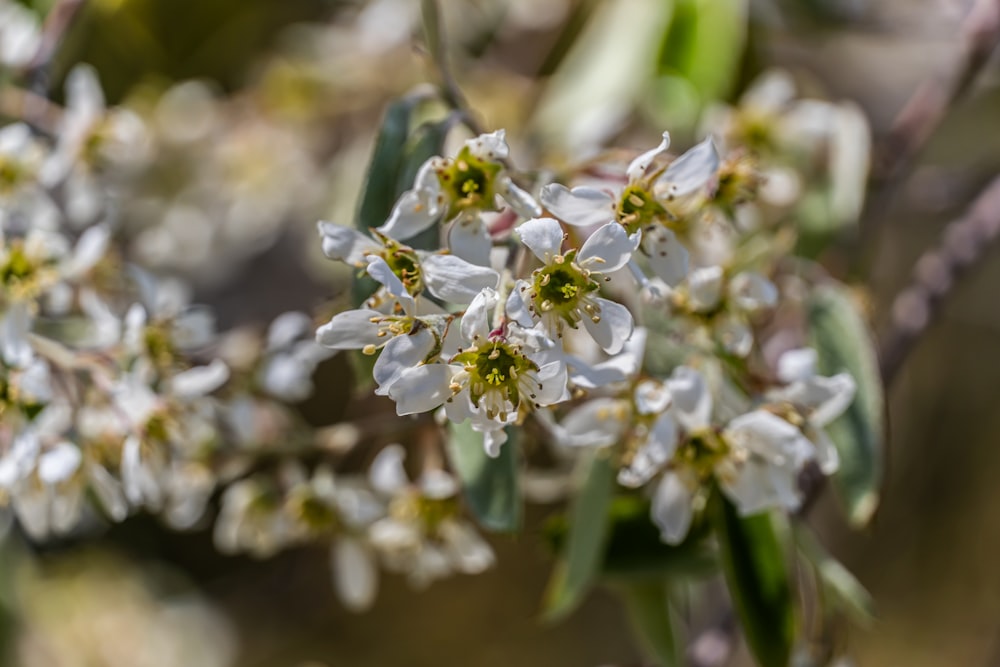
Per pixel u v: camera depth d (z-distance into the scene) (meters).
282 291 0.66
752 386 0.37
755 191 0.37
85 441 0.38
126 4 0.54
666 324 0.37
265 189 0.56
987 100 0.66
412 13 0.53
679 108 0.46
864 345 0.39
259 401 0.41
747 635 0.37
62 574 0.66
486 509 0.36
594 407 0.37
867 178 0.44
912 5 0.50
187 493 0.41
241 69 0.59
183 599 0.73
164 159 0.54
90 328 0.40
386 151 0.36
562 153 0.47
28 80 0.44
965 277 0.46
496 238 0.35
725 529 0.38
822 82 0.66
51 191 0.45
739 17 0.46
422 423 0.40
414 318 0.34
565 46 0.52
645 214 0.35
